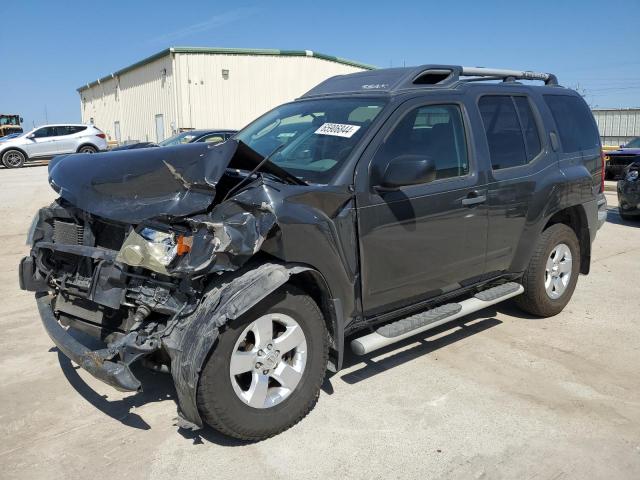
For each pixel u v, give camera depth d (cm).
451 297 434
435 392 380
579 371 414
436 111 409
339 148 368
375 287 364
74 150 2378
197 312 293
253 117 2745
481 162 426
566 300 529
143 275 308
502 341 469
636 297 587
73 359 306
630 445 321
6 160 2242
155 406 360
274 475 292
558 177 489
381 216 358
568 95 548
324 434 329
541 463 304
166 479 288
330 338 347
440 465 302
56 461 303
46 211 375
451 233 404
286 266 313
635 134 2780
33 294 582
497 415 352
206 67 2623
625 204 1018
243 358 305
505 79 507
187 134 1474
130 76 3219
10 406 358
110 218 311
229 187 336
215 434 329
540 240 494
